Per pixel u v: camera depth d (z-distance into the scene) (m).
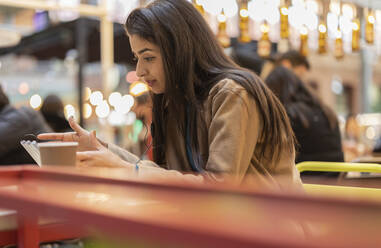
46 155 1.06
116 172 0.68
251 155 1.26
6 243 1.02
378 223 0.32
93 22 4.36
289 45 4.46
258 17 3.65
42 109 3.58
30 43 5.28
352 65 8.46
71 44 5.37
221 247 0.31
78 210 0.45
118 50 4.73
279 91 2.69
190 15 1.38
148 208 0.58
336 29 3.85
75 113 4.51
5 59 6.09
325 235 0.33
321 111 2.67
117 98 4.84
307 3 3.70
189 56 1.35
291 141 1.38
